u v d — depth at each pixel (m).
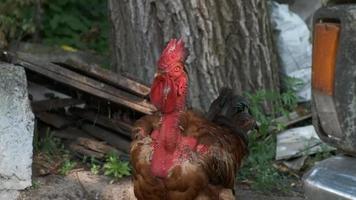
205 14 7.35
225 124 5.45
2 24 7.89
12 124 6.05
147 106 6.43
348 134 3.99
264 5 7.80
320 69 4.09
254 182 6.71
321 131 4.27
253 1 7.64
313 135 7.20
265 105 7.64
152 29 7.39
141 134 5.02
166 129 4.87
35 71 6.41
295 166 7.02
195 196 4.94
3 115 6.01
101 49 9.26
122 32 7.61
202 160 4.88
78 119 7.17
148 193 5.00
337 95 3.99
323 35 4.04
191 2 7.28
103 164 6.80
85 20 9.72
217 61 7.47
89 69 6.56
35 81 6.98
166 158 4.86
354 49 3.87
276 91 7.91
